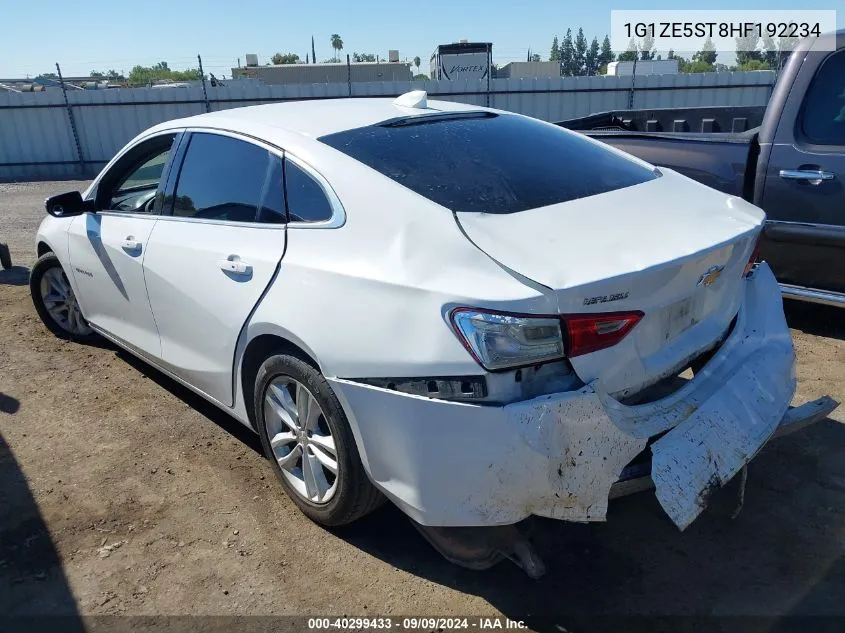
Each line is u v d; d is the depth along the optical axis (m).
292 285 2.44
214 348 2.90
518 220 2.22
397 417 2.09
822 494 2.79
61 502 2.85
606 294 1.96
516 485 1.95
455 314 1.96
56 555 2.53
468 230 2.12
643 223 2.32
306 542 2.59
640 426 2.07
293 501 2.78
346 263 2.29
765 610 2.21
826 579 2.34
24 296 5.83
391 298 2.11
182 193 3.18
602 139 5.10
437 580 2.39
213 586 2.37
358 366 2.16
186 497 2.87
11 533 2.66
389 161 2.51
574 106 18.39
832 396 3.56
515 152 2.78
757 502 2.76
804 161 4.03
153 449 3.26
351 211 2.38
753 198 4.33
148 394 3.86
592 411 1.96
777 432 2.48
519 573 2.41
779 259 4.27
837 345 4.25
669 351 2.25
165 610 2.26
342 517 2.50
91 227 3.77
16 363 4.32
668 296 2.15
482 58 22.06
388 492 2.22
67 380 4.06
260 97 18.27
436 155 2.60
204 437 3.37
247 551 2.54
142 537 2.62
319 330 2.29
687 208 2.54
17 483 3.00
